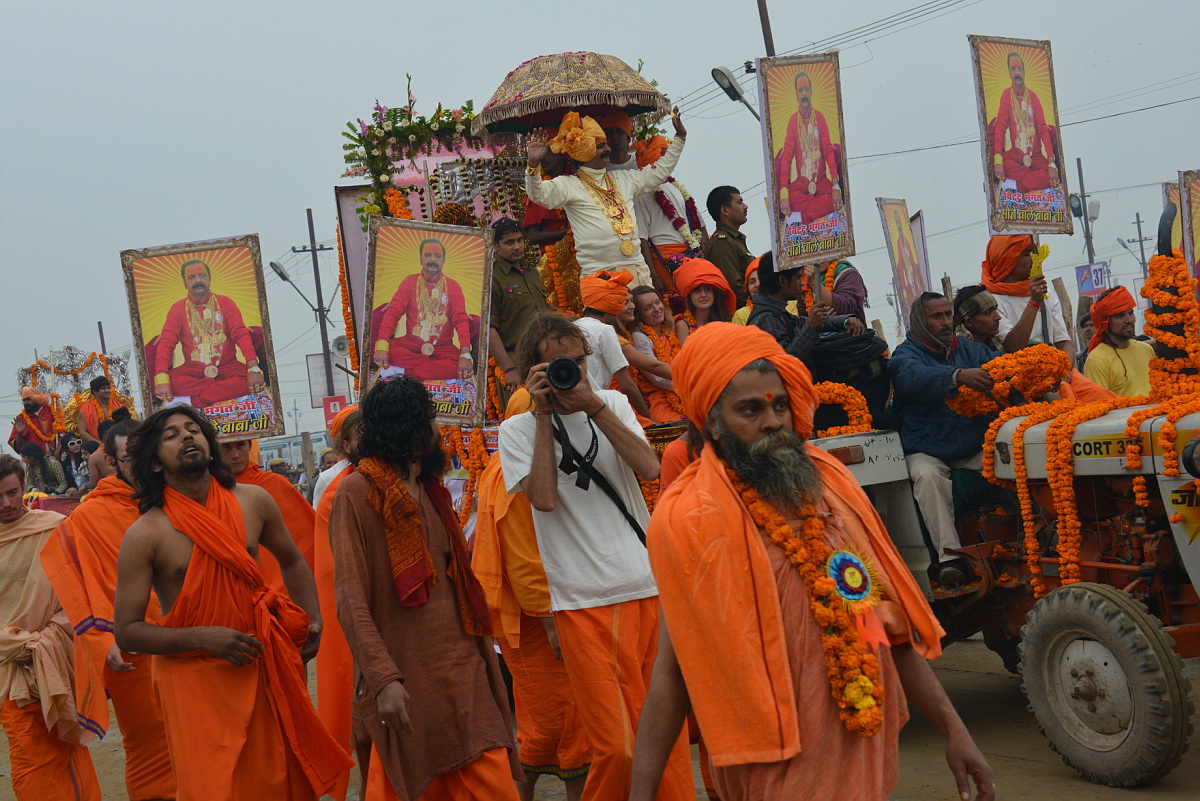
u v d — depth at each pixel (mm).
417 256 7039
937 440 6488
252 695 4508
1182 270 6277
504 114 8234
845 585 2750
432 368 7062
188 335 7316
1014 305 8008
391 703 4020
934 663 8445
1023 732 6496
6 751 8758
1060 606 5512
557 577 4504
